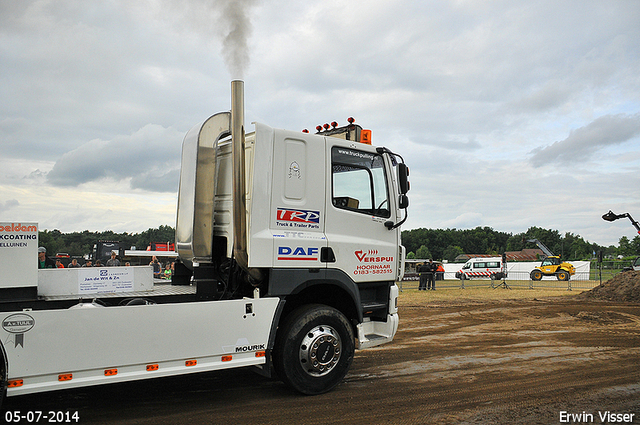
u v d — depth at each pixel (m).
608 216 17.09
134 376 4.07
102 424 4.24
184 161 5.60
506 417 4.58
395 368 6.52
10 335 3.59
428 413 4.67
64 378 3.78
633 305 14.83
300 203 5.22
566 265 32.69
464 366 6.66
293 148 5.21
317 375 5.15
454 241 120.94
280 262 4.96
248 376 5.98
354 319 5.66
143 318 4.13
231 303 4.62
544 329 10.13
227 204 5.51
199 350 4.41
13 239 4.16
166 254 8.59
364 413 4.65
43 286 4.72
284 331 4.98
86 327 3.87
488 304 15.13
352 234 5.66
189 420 4.38
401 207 5.83
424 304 15.12
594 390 5.51
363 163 5.93
